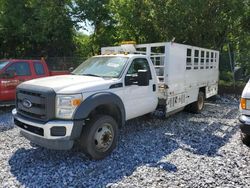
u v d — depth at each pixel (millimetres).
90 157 5508
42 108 5125
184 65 8859
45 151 6000
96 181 4637
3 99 9656
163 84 7945
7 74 9703
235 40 17344
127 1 16359
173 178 4734
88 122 5391
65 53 24359
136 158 5621
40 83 5492
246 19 16734
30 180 4680
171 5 14570
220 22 15336
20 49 24953
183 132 7551
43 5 21469
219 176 4809
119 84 6062
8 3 22578
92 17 23312
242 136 6293
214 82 12242
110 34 23891
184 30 15289
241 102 5934
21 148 6180
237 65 16719
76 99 5113
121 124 6164
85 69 6777
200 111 10375
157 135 7234
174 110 8469
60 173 4930
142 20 16047
